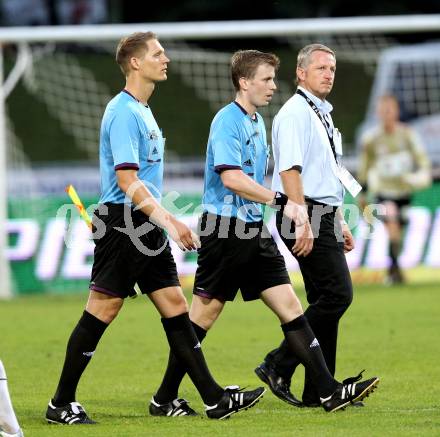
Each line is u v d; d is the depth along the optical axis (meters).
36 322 43.81
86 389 28.91
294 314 24.23
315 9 102.94
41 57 89.62
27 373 31.59
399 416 23.97
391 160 56.12
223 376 30.80
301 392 27.98
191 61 83.00
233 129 23.94
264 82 24.16
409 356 33.88
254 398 23.70
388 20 54.19
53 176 82.38
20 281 55.38
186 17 104.62
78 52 91.12
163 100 95.88
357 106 95.56
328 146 24.88
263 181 25.31
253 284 24.48
